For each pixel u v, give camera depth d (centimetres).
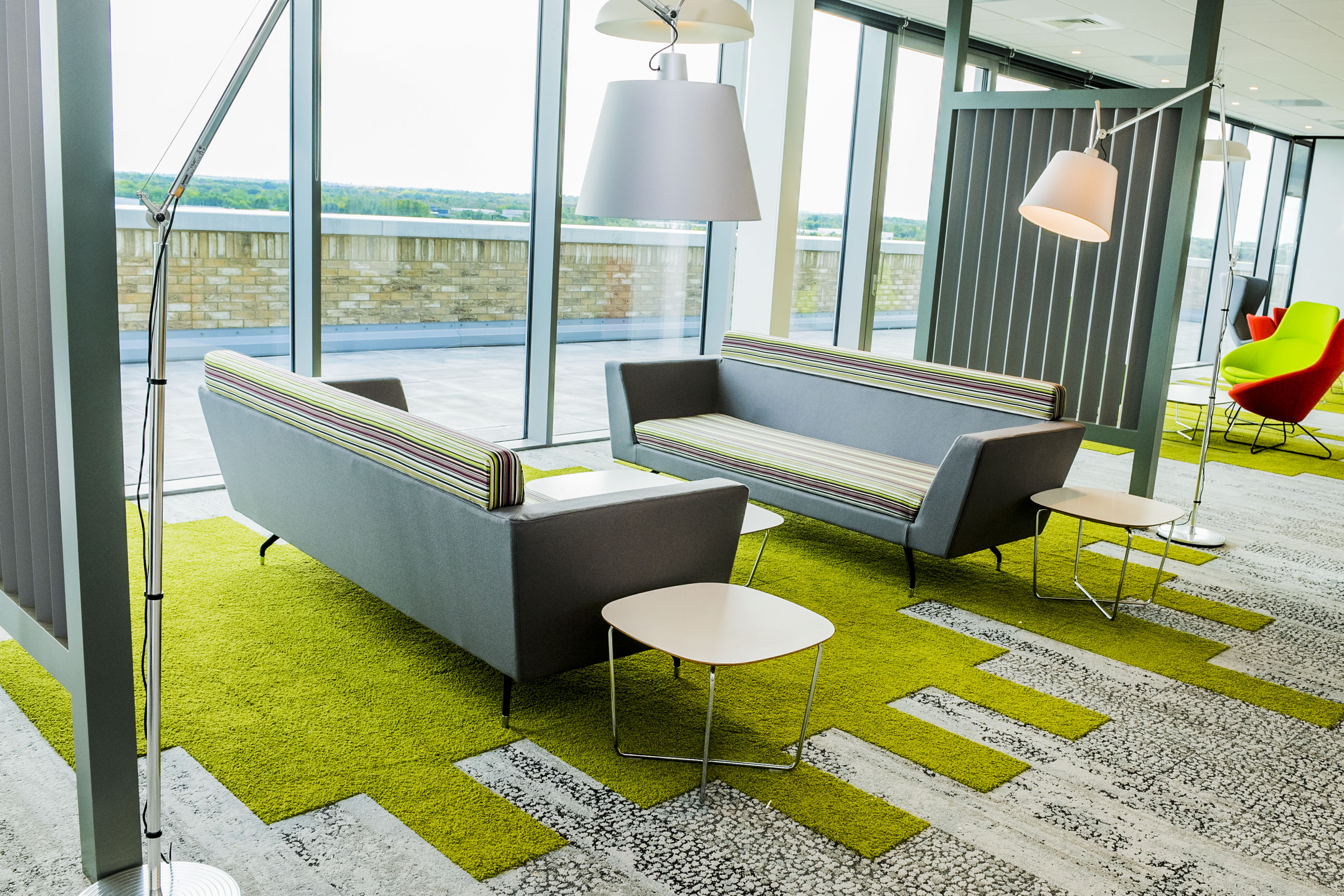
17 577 220
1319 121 1164
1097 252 550
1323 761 284
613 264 634
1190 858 234
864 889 216
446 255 553
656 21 242
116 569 194
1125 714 307
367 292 525
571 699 297
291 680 299
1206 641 371
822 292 788
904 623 370
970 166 593
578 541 264
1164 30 755
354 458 304
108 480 190
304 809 234
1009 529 407
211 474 504
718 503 295
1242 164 1246
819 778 260
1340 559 481
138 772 220
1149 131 523
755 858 224
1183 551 480
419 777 250
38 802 234
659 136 203
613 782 253
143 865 208
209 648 318
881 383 480
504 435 609
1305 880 228
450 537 271
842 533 482
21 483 214
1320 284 1345
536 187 582
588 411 649
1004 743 284
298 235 494
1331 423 847
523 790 247
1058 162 395
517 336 601
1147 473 528
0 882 205
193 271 471
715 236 695
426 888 208
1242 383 744
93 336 183
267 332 503
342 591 372
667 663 327
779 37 648
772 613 268
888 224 799
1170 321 512
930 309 607
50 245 182
